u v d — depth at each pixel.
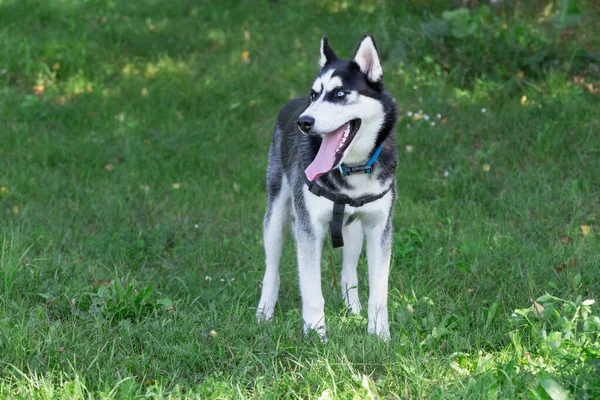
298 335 4.12
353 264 4.60
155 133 7.78
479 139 7.21
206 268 5.22
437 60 8.67
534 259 4.96
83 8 11.73
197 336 4.05
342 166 3.94
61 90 8.98
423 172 6.65
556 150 6.73
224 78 9.02
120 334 4.06
